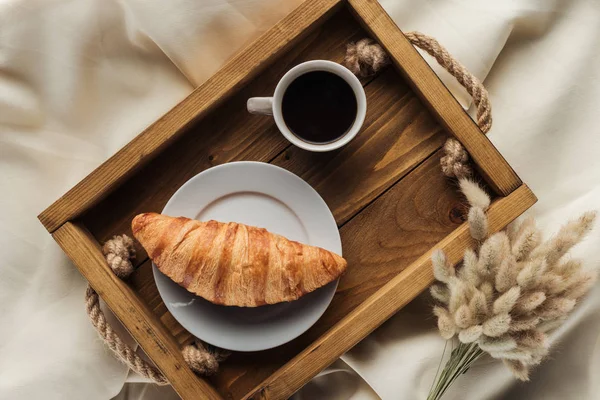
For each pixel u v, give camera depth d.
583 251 0.84
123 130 0.88
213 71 0.89
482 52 0.87
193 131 0.80
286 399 0.77
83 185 0.77
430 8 0.87
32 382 0.86
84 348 0.86
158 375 0.80
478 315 0.74
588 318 0.84
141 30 0.86
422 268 0.77
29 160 0.87
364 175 0.81
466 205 0.80
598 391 0.85
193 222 0.77
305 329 0.78
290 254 0.76
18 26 0.84
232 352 0.80
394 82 0.80
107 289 0.77
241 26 0.87
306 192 0.79
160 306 0.80
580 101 0.87
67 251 0.77
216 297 0.76
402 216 0.80
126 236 0.79
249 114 0.80
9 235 0.86
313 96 0.77
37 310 0.87
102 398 0.87
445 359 0.85
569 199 0.87
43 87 0.87
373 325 0.77
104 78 0.88
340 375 0.90
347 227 0.80
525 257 0.74
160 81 0.89
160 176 0.81
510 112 0.88
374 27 0.77
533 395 0.86
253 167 0.79
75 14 0.85
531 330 0.73
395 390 0.86
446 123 0.78
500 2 0.87
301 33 0.78
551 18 0.87
